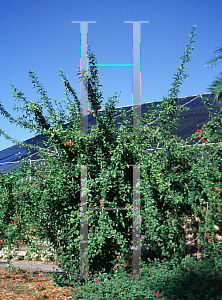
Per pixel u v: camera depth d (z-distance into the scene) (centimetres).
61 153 654
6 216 684
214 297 473
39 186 663
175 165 611
